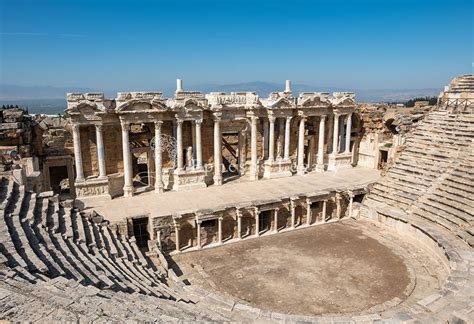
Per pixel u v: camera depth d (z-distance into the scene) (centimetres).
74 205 2844
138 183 3631
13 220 1828
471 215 2475
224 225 2816
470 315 1502
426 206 2817
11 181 2291
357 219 3269
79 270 1544
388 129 4691
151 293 1592
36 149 3181
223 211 2725
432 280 2220
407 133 3847
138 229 2642
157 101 3084
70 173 3303
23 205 2094
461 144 3106
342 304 1969
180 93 3197
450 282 1852
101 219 2464
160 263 2316
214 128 3438
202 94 3338
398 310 1906
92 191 3017
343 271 2338
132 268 1950
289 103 3712
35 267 1390
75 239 2003
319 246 2723
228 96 3512
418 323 1457
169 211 2716
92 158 3169
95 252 1941
